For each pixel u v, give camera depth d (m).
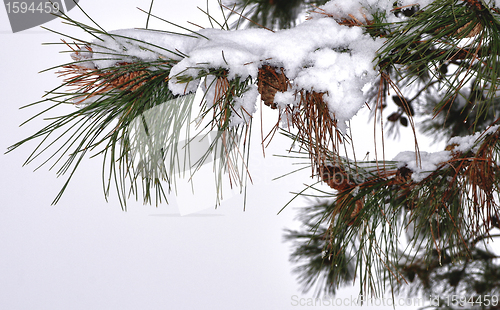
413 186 1.98
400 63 1.92
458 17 1.87
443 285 2.87
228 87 1.89
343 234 1.99
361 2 1.93
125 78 1.90
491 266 2.83
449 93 1.88
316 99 1.91
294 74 1.90
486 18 1.86
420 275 2.79
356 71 1.89
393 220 1.98
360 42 1.90
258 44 1.90
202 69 1.88
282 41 1.90
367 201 1.97
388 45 1.89
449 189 1.97
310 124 1.91
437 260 2.70
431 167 1.96
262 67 1.90
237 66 1.88
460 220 1.98
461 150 1.97
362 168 1.98
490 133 1.95
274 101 1.91
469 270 2.84
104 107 1.89
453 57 1.92
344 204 1.97
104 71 1.90
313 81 1.89
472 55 1.90
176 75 1.87
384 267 1.98
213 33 1.92
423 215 1.98
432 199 1.97
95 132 1.88
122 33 1.90
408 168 1.97
